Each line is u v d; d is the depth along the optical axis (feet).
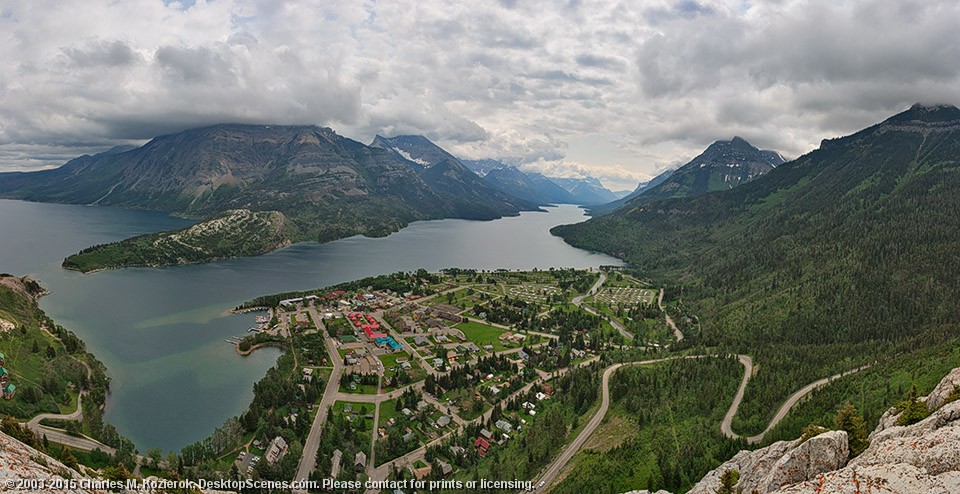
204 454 513.04
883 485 182.29
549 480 481.05
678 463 442.09
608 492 430.61
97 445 524.52
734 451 456.45
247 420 574.56
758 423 522.88
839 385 532.32
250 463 510.58
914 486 177.06
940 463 187.11
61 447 504.02
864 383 518.37
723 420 544.21
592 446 525.34
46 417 560.61
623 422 563.07
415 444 559.79
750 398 578.25
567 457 519.19
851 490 185.06
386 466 523.70
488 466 517.55
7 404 547.90
